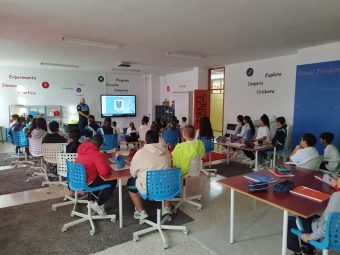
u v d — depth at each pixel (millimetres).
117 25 4133
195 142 3361
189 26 4176
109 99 11117
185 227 2828
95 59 7496
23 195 3965
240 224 3061
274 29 4309
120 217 2955
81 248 2541
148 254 2455
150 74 11477
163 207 3207
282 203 2051
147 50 6113
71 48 5918
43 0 3107
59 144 4105
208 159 6180
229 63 8047
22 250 2504
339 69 5035
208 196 3949
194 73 9148
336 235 1729
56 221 3104
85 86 10625
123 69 9805
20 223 3055
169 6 3301
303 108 5656
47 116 9727
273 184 2516
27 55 6875
